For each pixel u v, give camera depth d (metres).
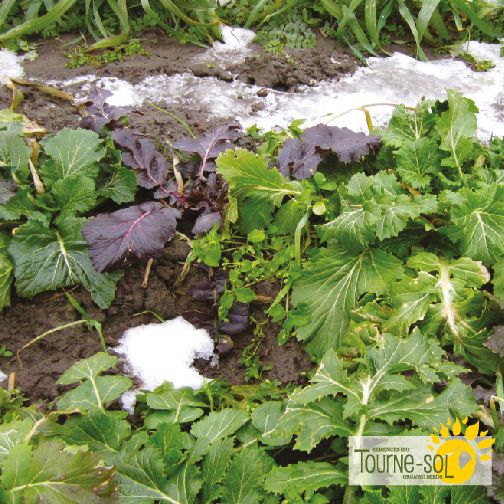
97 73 1.74
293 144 1.46
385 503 1.10
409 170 1.42
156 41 1.84
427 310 1.30
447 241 1.37
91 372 1.26
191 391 1.27
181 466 1.16
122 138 1.46
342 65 1.83
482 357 1.27
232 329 1.36
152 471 1.14
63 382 1.25
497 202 1.33
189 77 1.75
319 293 1.34
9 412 1.23
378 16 1.93
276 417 1.21
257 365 1.34
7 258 1.36
